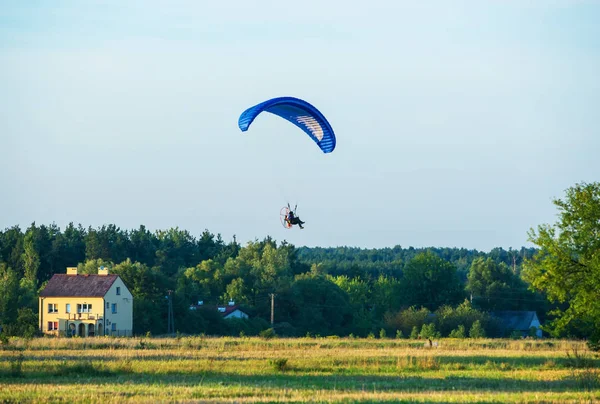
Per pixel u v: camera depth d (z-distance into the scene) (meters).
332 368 158.62
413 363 169.62
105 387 123.38
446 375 147.75
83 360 173.75
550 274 161.00
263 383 130.88
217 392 116.25
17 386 124.44
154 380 135.38
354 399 108.25
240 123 163.50
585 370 149.75
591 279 154.00
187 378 139.25
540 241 163.25
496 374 149.00
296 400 106.88
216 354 196.12
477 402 105.81
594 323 157.00
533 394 114.88
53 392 116.56
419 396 111.88
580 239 158.38
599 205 158.75
